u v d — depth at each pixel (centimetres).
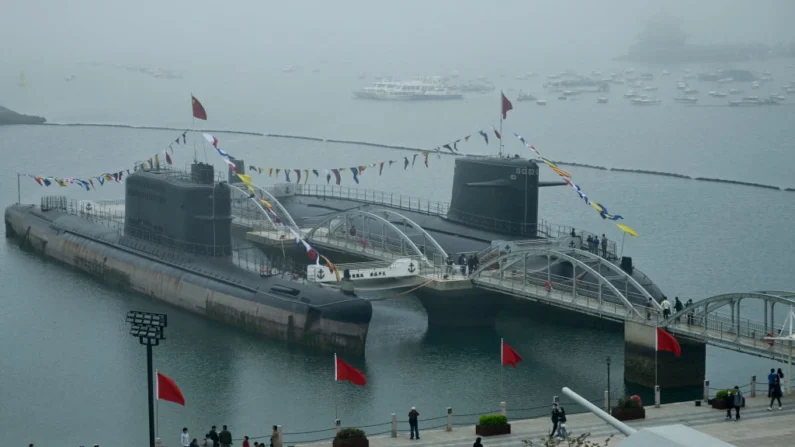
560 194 17250
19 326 9006
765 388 7288
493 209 9956
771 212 15225
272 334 8506
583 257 8869
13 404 7100
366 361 7988
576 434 5712
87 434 6562
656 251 12644
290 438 6394
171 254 9925
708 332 6944
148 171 10725
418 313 9462
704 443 2852
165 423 6700
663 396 7038
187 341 8494
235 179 12812
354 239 10431
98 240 11125
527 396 7112
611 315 7481
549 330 8881
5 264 11619
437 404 6975
